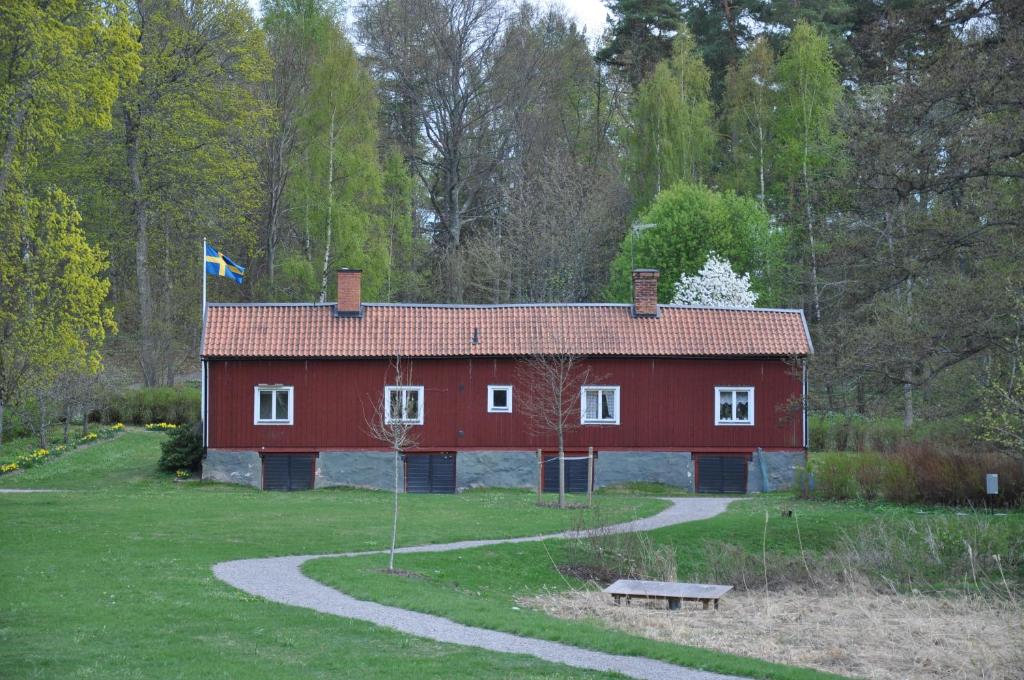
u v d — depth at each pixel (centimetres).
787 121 6506
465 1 7444
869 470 3872
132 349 6506
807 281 5862
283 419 4459
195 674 1393
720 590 2228
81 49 3922
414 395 4494
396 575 2250
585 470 4469
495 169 7594
